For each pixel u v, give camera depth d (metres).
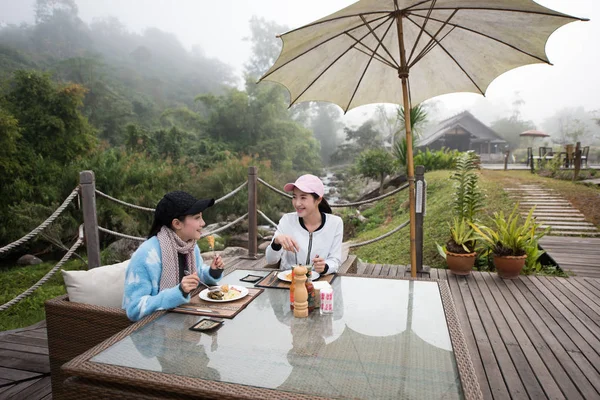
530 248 5.34
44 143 14.58
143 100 46.94
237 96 31.83
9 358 2.64
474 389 1.05
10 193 11.93
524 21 2.50
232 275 2.31
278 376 1.14
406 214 11.64
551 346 2.83
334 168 48.34
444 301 1.82
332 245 2.50
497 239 4.66
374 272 4.93
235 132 32.50
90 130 16.50
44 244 11.38
